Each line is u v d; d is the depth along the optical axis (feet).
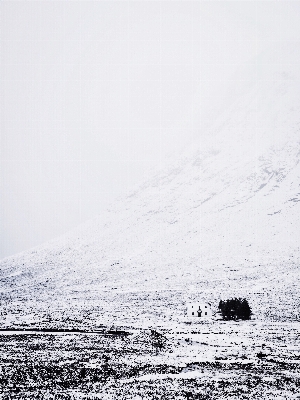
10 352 157.28
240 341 191.11
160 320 274.36
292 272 420.36
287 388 105.81
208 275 453.58
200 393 99.19
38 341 187.73
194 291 394.11
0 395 94.22
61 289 472.85
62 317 293.43
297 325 246.47
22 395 94.63
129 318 284.82
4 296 451.12
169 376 118.32
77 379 112.27
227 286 400.47
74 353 155.94
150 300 369.91
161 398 93.76
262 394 99.40
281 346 177.17
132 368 128.77
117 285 462.19
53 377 113.91
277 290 366.63
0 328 236.63
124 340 191.62
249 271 444.14
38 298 424.46
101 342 185.16
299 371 127.24
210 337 203.00
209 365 135.33
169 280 454.81
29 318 289.53
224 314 274.16
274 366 134.41
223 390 102.78
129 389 102.12
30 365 130.31
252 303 326.24
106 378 114.52
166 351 162.91
